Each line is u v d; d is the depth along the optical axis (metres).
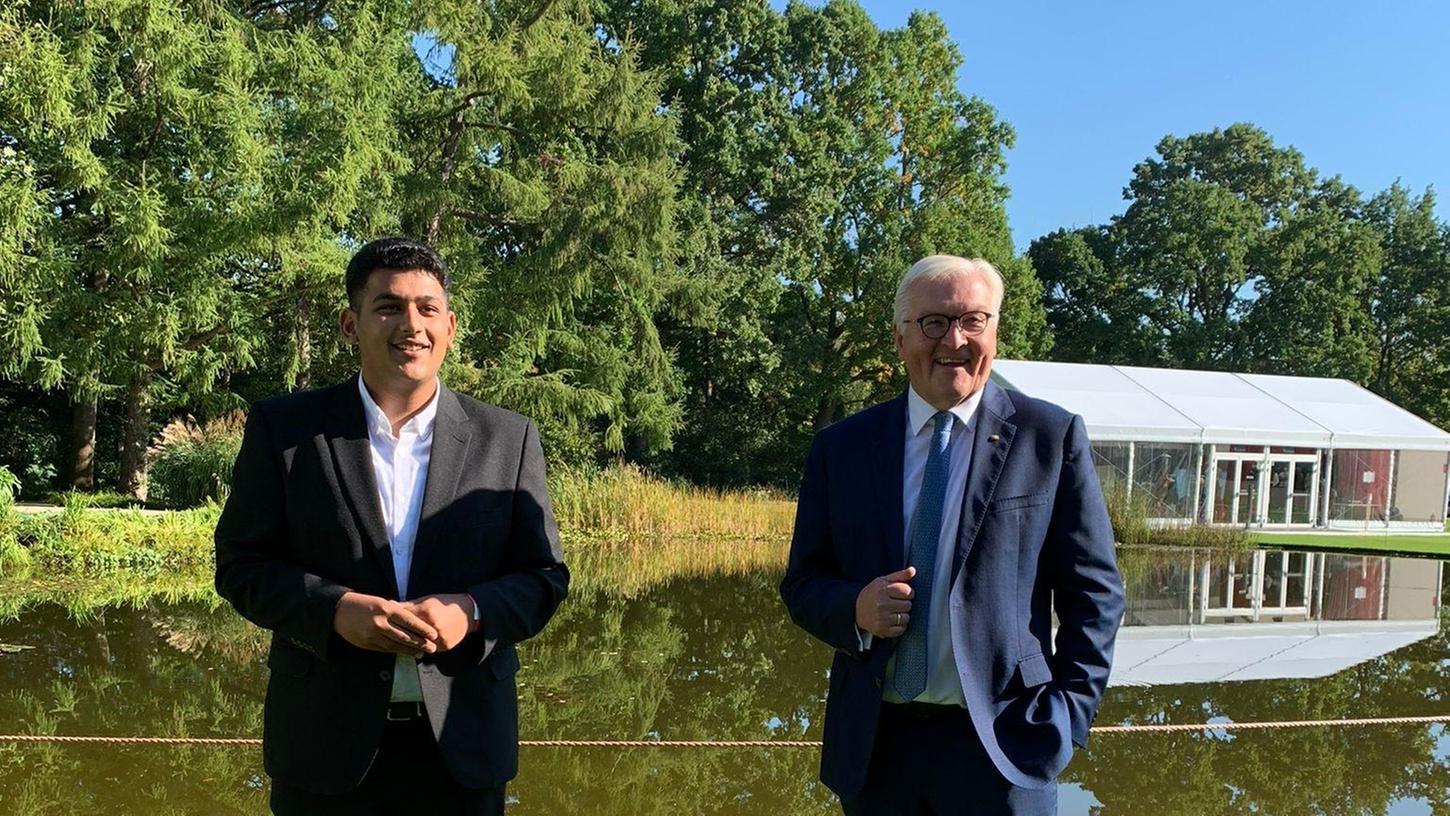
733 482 27.03
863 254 28.59
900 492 2.19
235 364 15.16
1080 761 4.82
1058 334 37.22
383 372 2.11
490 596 2.03
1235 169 40.91
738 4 27.08
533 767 4.65
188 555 10.52
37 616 7.64
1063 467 2.17
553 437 19.09
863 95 28.83
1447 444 22.03
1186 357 34.69
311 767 2.00
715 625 8.48
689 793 4.36
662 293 20.41
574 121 18.05
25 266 11.66
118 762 4.40
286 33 13.64
